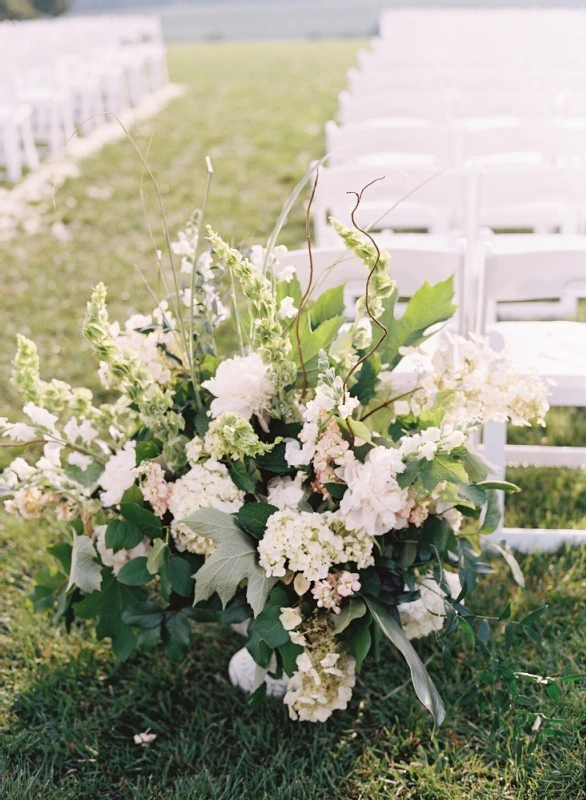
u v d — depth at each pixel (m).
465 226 3.53
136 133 9.56
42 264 5.74
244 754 2.13
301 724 2.22
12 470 2.15
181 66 16.02
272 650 2.00
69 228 6.50
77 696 2.37
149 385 2.00
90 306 1.95
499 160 5.10
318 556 1.87
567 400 2.67
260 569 1.93
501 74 5.93
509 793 2.03
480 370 2.08
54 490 2.18
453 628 1.93
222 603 2.01
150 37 14.85
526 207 4.48
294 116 10.18
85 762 2.18
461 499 1.94
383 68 6.95
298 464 1.94
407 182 3.51
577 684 2.27
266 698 2.29
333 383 1.83
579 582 2.68
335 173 3.55
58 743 2.21
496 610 2.54
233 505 1.97
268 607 1.93
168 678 2.40
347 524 1.88
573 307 4.34
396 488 1.85
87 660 2.46
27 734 2.24
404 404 2.13
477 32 9.28
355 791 2.05
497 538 2.87
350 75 6.00
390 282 1.93
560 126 3.99
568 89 5.80
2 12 25.58
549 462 3.06
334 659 1.92
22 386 2.16
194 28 39.25
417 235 3.70
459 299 2.57
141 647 2.22
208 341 2.24
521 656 2.40
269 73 14.31
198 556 2.09
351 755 2.14
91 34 11.73
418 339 2.12
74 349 4.47
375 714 2.25
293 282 2.20
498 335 2.48
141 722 2.29
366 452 1.97
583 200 3.28
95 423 2.19
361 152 4.14
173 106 11.31
